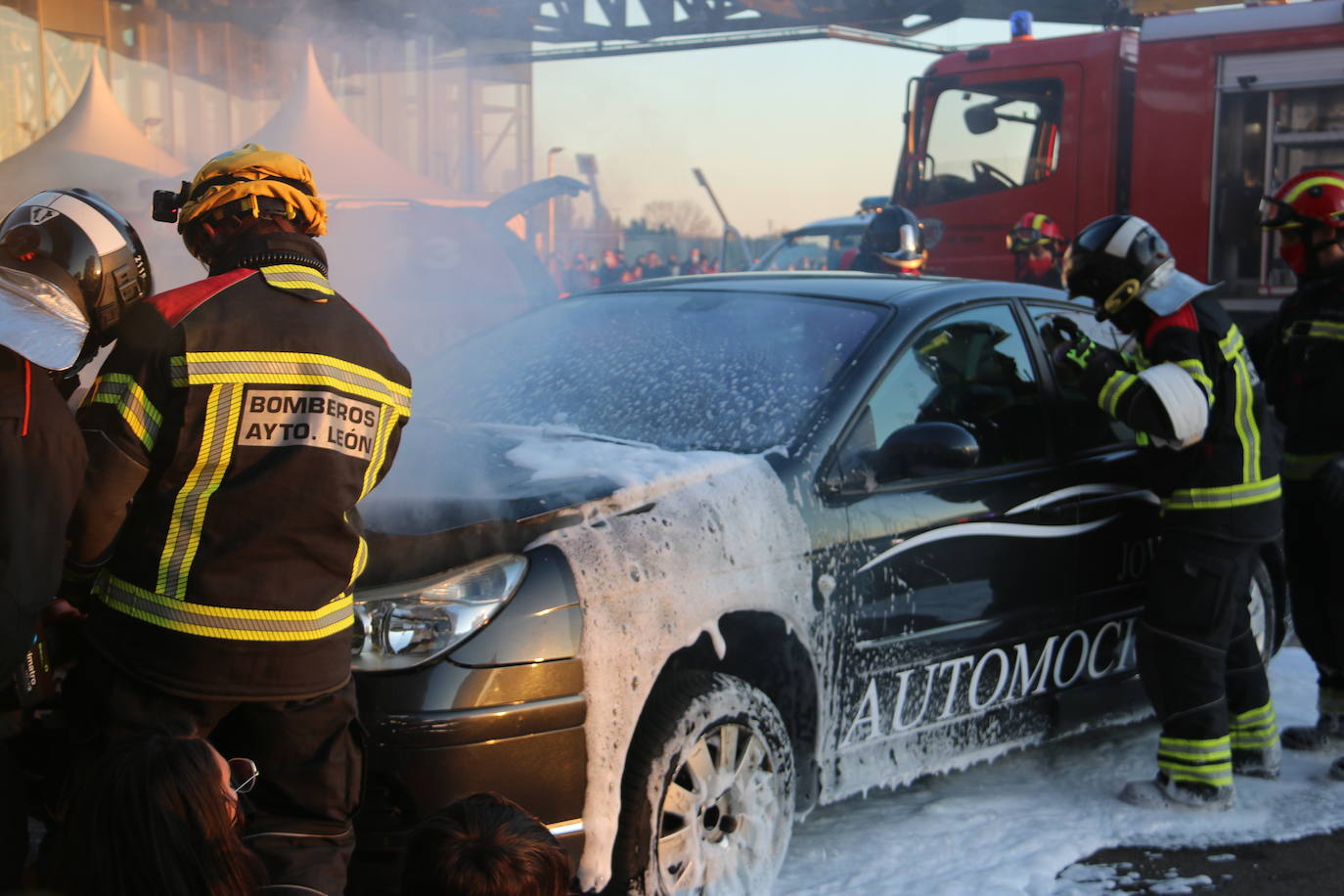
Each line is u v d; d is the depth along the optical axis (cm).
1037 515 378
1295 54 943
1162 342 374
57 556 197
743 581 299
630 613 274
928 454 329
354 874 260
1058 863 338
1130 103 1037
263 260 218
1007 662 371
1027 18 1124
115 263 217
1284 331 432
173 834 169
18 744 227
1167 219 995
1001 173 1074
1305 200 415
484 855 164
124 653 207
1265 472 380
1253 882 333
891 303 382
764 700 304
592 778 266
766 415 342
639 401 363
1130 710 422
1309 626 433
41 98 1209
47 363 194
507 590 262
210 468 205
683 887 286
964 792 392
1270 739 412
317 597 213
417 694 251
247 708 214
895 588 336
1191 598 376
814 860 336
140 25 1169
